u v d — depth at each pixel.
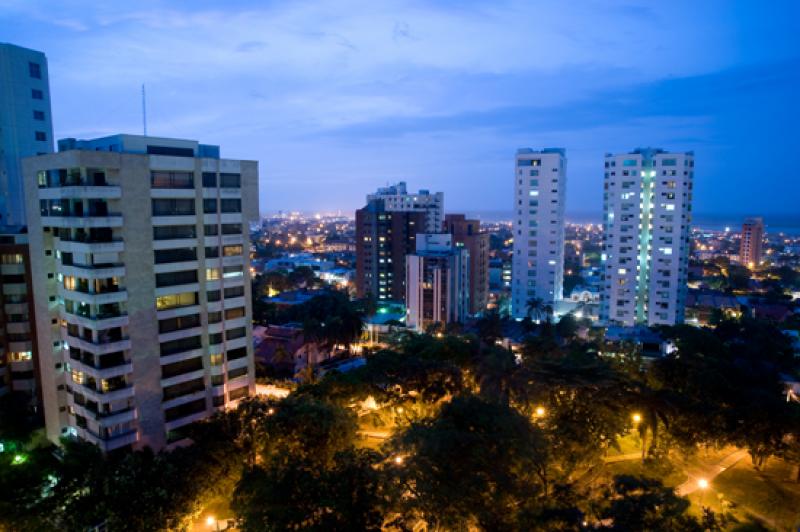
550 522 36.16
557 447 52.72
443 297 140.62
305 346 111.31
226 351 74.62
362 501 39.78
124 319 64.56
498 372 66.00
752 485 57.66
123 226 63.78
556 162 154.38
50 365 72.25
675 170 133.88
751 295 191.38
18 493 49.56
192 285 70.56
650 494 37.00
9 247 78.12
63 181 64.25
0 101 103.50
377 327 145.12
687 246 138.75
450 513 39.12
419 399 70.25
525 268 159.38
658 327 113.12
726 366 72.94
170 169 67.38
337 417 58.16
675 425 60.22
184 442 70.75
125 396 65.19
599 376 61.31
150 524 46.09
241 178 74.81
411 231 188.50
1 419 72.94
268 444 55.47
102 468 52.41
